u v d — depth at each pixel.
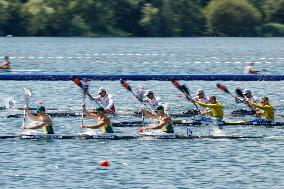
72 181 105.50
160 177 108.19
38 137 135.75
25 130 138.38
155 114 142.88
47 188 101.69
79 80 154.00
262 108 155.50
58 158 119.75
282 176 109.62
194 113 163.88
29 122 155.12
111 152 124.69
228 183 105.50
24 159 118.62
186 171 112.06
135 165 115.50
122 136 136.50
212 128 150.88
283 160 119.94
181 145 131.25
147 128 139.00
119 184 104.06
